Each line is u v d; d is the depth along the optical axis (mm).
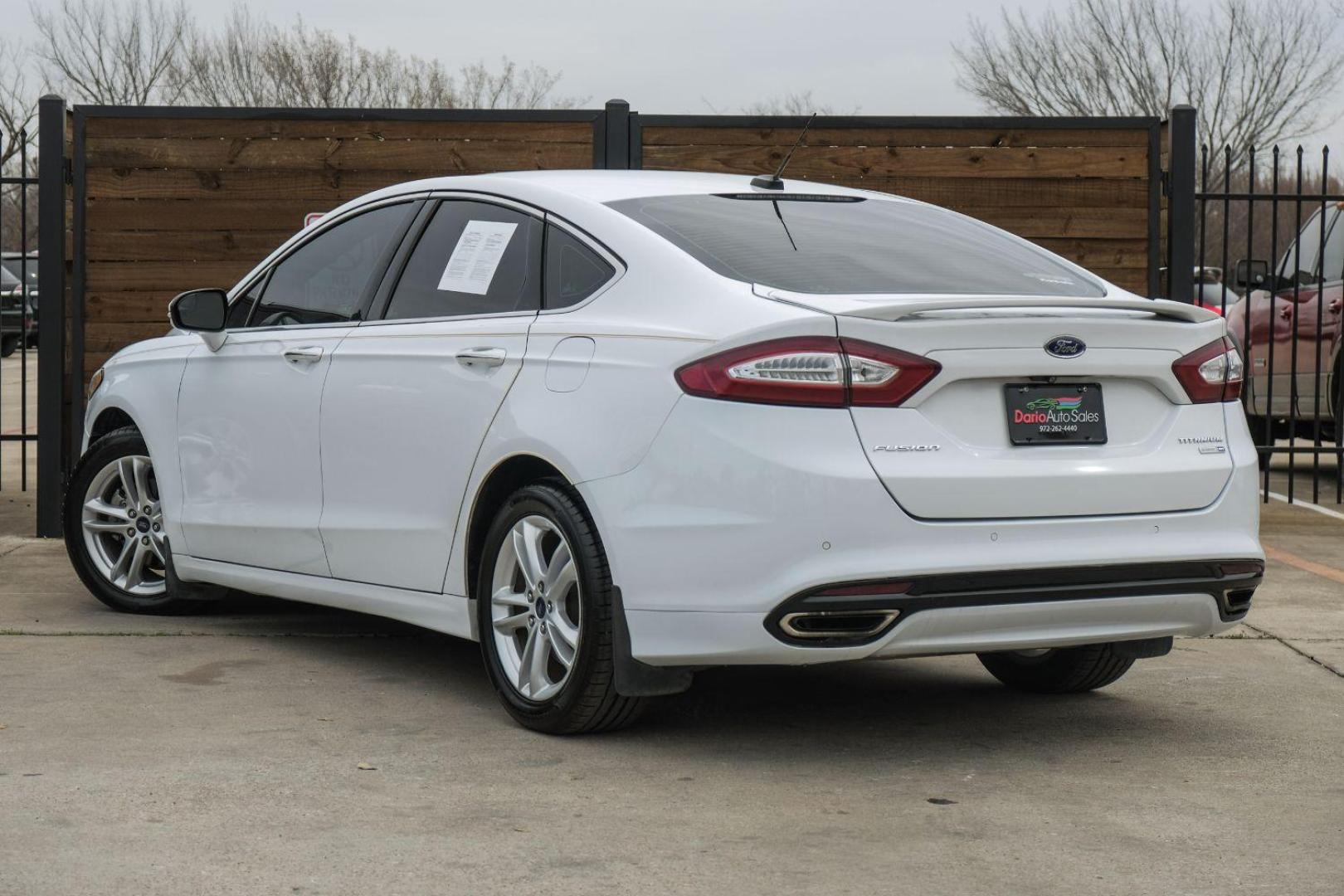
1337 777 3961
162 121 8172
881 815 3586
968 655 5559
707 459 3760
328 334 5109
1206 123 32219
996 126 8336
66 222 8266
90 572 6105
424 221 4988
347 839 3340
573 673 4074
